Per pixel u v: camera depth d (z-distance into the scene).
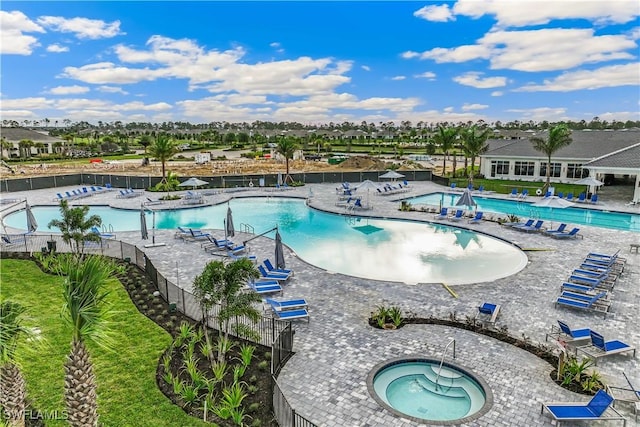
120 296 17.34
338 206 38.09
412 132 146.62
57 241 24.47
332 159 76.12
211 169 65.44
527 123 170.75
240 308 11.06
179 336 13.58
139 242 26.38
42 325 14.88
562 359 11.26
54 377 11.67
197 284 11.41
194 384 11.10
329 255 24.67
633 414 9.92
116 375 11.71
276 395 9.86
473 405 10.69
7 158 83.56
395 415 10.01
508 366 12.02
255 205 40.59
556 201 28.66
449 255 24.38
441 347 13.14
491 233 28.00
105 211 37.59
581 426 9.54
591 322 14.77
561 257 22.47
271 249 25.12
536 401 10.45
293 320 15.08
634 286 18.06
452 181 50.78
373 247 26.20
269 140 138.38
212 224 33.25
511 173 52.81
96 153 100.44
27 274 20.31
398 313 14.91
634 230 28.48
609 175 48.62
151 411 10.16
